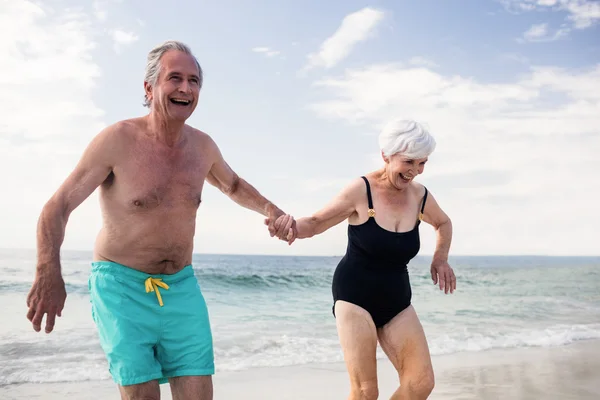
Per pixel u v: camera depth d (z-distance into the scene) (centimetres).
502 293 1953
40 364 705
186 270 319
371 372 345
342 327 350
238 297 1627
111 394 581
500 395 568
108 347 295
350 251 364
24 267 2214
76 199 287
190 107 304
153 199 297
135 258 300
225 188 362
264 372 677
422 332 355
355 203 365
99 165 290
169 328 306
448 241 405
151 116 309
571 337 957
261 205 369
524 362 741
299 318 1186
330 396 567
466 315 1305
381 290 352
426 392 342
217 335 935
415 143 345
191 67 304
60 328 950
